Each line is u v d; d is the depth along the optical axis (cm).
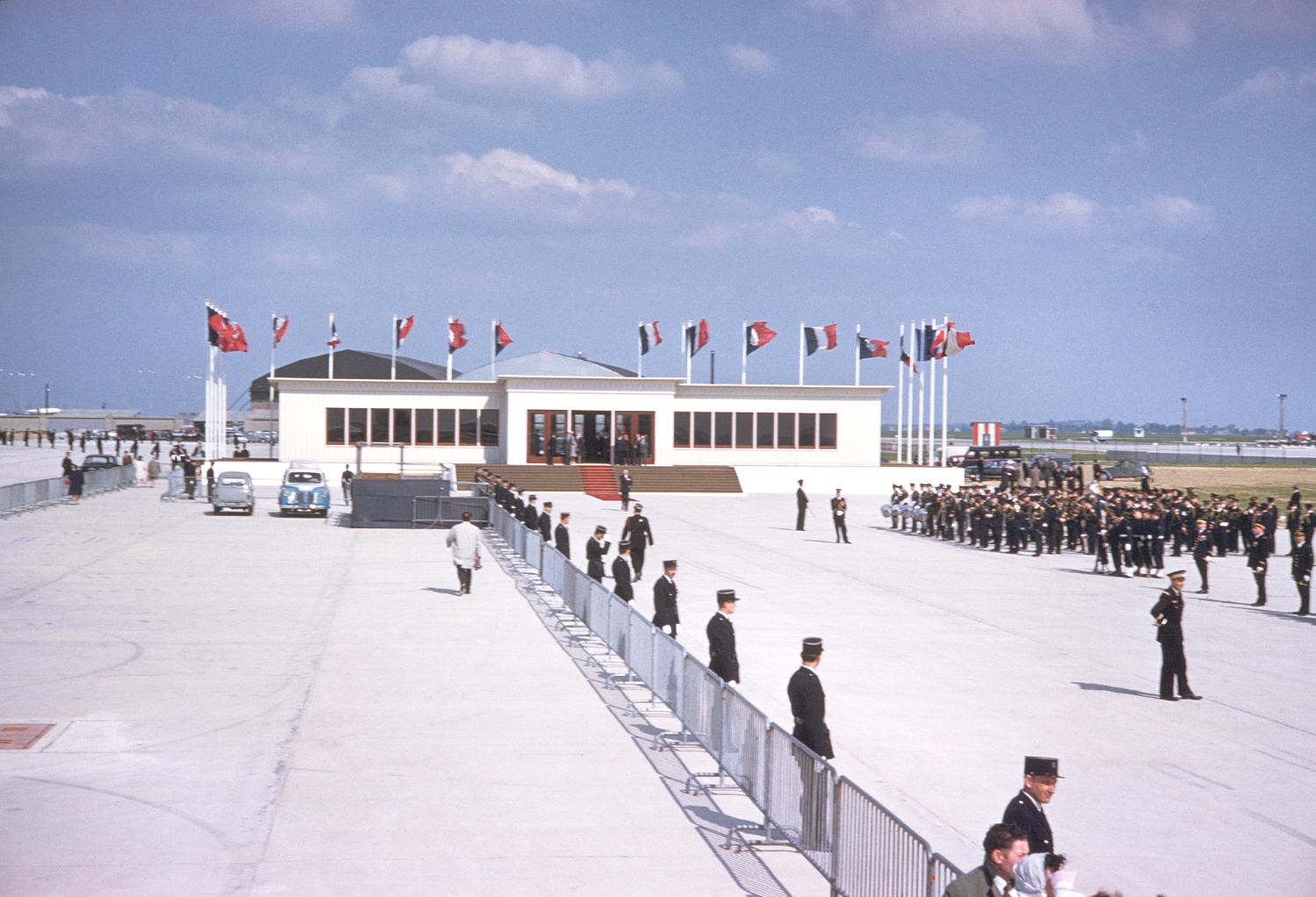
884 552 4338
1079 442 19588
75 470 5697
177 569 3416
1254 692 2131
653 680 1847
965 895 850
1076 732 1817
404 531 4659
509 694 1950
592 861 1241
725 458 7350
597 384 7150
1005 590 3412
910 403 7712
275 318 7125
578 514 5447
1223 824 1414
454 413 7175
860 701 1961
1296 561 3066
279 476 6994
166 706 1839
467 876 1192
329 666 2145
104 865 1200
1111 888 1210
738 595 3120
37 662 2130
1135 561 3800
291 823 1332
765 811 1321
